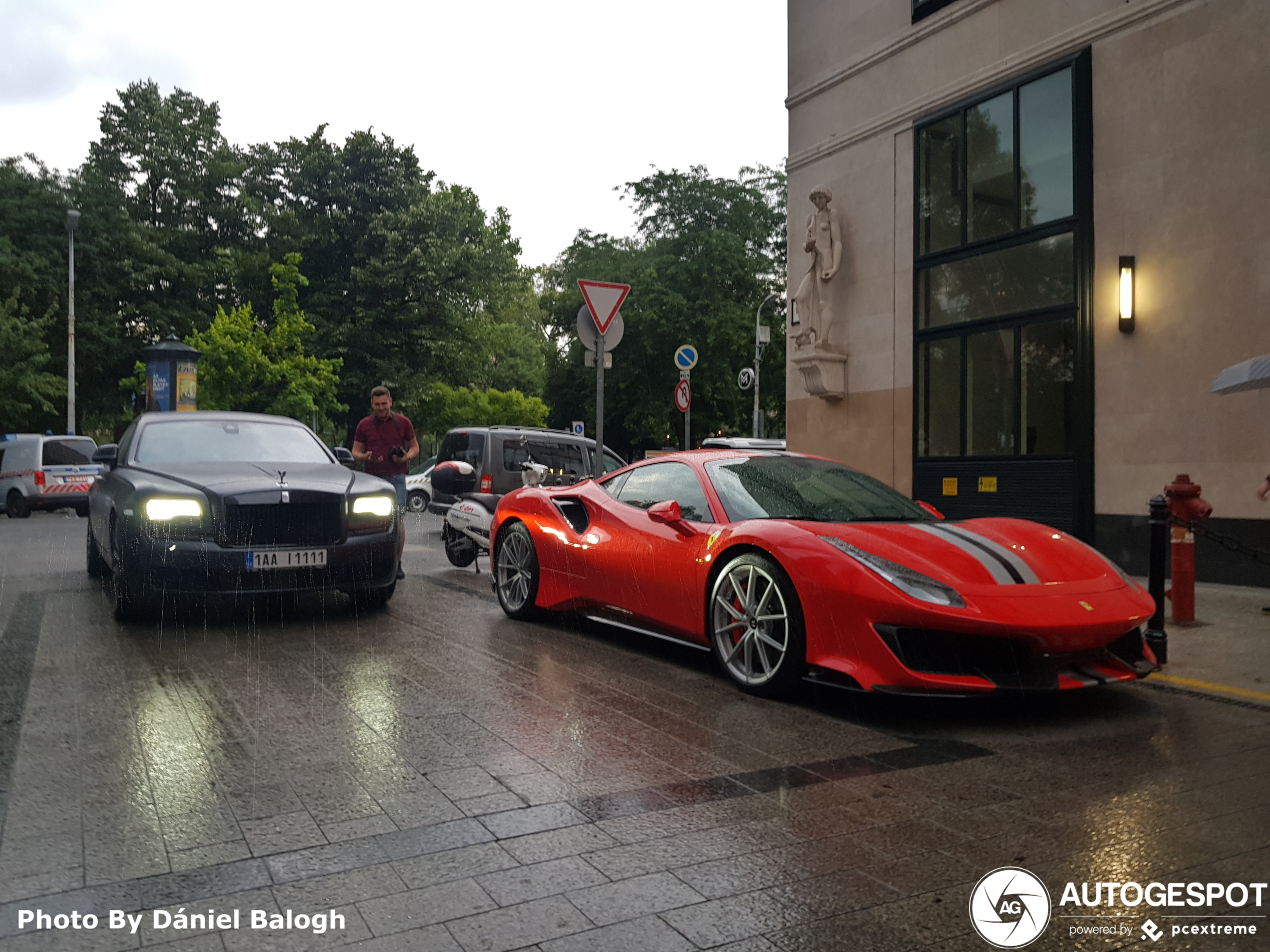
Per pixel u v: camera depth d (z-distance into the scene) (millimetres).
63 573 8688
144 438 6945
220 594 5770
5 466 19562
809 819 2867
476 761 3404
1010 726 3926
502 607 6656
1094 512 9430
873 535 4340
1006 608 3848
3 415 31188
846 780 3223
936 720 4016
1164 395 8758
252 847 2637
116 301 36500
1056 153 9938
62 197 35000
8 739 3617
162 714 3982
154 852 2605
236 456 6914
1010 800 3039
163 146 38875
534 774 3264
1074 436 9617
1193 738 3768
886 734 3805
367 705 4152
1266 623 6203
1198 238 8523
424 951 2080
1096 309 9422
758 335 25781
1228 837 2730
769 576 4348
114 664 4926
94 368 36094
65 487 19266
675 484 5418
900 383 11906
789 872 2488
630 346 37375
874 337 12289
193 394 23625
